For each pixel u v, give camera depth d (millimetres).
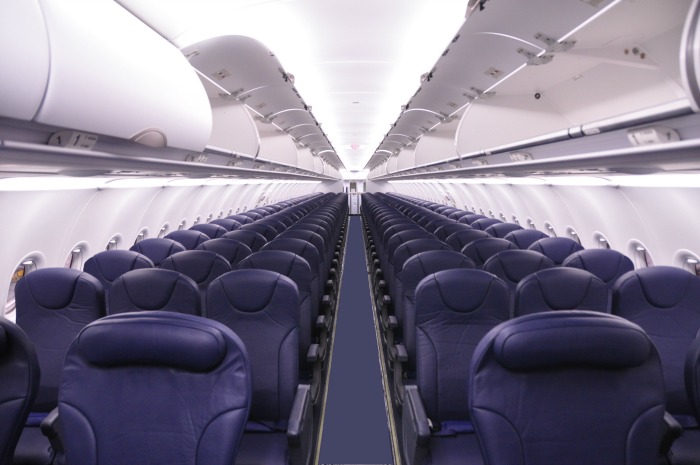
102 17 1627
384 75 6410
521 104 4051
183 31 2627
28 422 2424
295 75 6406
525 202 7562
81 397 1292
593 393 1238
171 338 1226
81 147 1574
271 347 2336
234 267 4223
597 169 2621
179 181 6043
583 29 2330
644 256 4719
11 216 3352
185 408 1278
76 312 2564
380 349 5180
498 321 2404
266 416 2311
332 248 7074
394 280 4242
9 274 3551
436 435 2197
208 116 2605
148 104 1843
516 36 2660
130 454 1281
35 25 1186
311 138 10125
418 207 11258
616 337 1171
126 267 3354
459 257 3150
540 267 3332
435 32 4617
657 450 1221
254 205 15352
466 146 4480
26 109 1187
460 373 2328
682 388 2354
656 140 1752
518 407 1247
